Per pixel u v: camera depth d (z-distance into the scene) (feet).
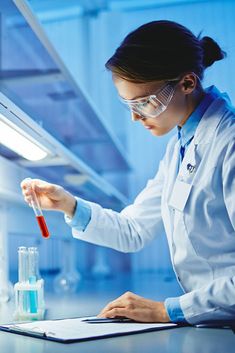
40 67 7.31
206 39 4.00
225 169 3.51
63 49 15.38
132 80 3.55
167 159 4.53
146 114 3.83
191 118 4.04
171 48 3.57
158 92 3.64
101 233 4.77
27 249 4.16
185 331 3.21
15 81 7.74
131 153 15.17
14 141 5.27
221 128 3.79
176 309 3.45
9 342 2.88
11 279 9.14
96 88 15.30
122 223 4.89
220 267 3.69
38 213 4.38
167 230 4.12
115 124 15.28
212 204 3.63
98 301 5.79
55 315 4.30
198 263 3.78
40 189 4.53
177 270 3.96
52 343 2.83
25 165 7.38
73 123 10.50
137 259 14.89
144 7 14.98
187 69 3.67
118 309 3.58
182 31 3.70
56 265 13.33
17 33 7.84
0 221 6.50
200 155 3.84
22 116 4.49
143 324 3.41
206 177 3.65
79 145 11.70
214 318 3.36
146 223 4.91
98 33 15.33
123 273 14.73
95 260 15.20
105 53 15.20
